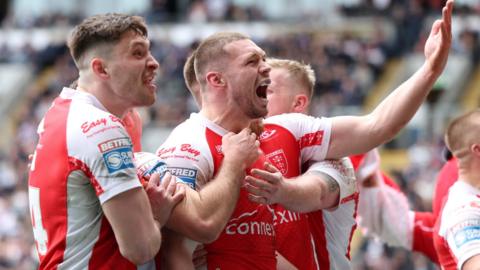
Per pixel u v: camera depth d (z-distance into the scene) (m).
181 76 26.11
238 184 4.84
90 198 4.65
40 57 30.55
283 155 5.28
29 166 4.96
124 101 4.82
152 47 28.42
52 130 4.73
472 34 26.33
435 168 19.22
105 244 4.68
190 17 30.23
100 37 4.74
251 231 5.04
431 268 15.34
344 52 26.58
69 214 4.65
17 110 28.81
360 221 6.97
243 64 5.04
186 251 4.91
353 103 23.97
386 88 25.66
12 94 29.41
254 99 5.06
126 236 4.56
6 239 18.08
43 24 32.03
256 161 5.10
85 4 33.44
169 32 29.84
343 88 24.45
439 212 6.16
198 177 4.97
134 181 4.61
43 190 4.70
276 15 30.66
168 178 4.79
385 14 28.48
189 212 4.74
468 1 28.23
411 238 6.86
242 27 29.52
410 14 27.72
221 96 5.09
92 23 4.77
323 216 5.62
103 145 4.59
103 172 4.58
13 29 32.06
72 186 4.63
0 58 31.00
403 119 5.19
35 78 29.88
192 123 5.17
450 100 23.53
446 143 5.88
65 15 32.66
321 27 28.83
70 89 4.90
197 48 5.20
